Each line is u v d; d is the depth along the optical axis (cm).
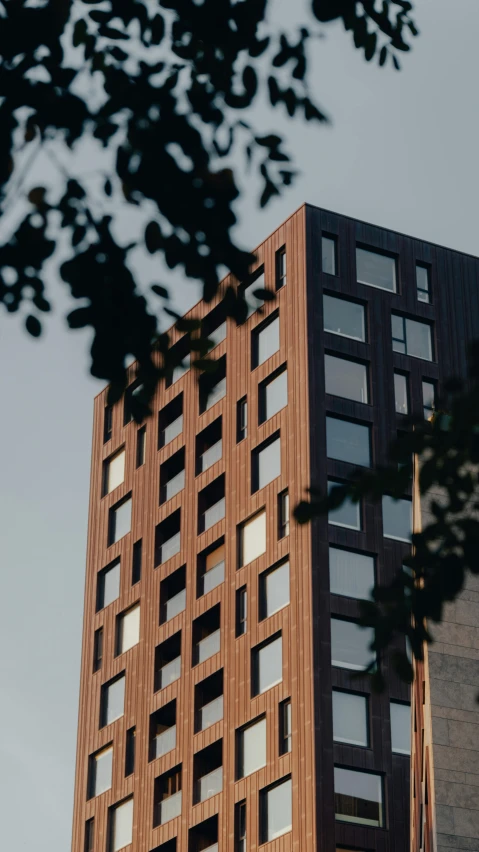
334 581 5816
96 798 6812
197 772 6134
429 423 1034
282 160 1135
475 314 6831
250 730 5844
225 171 1083
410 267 6788
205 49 1136
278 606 5944
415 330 6650
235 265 1111
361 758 5466
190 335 1146
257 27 1133
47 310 1079
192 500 6800
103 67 1112
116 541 7406
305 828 5328
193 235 1096
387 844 5359
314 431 6116
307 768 5422
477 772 3400
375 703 5572
